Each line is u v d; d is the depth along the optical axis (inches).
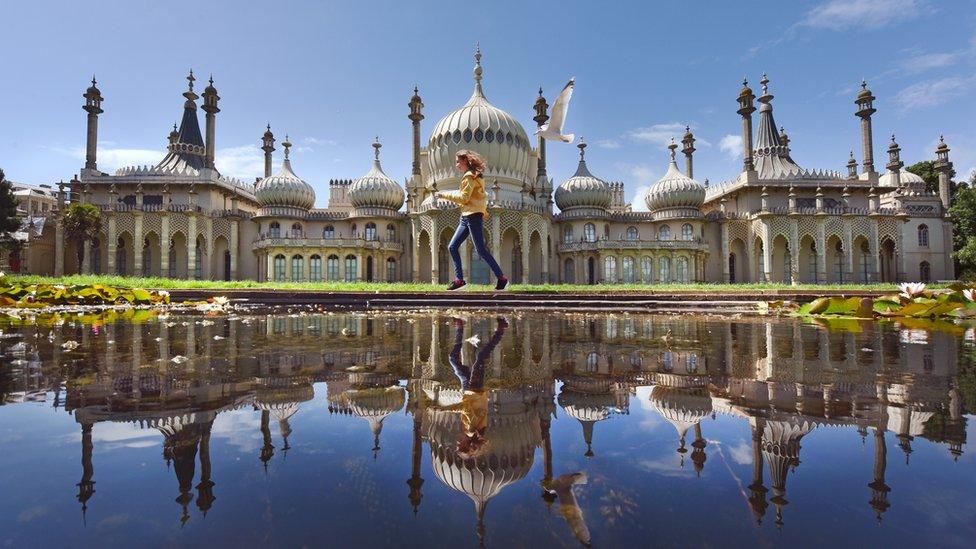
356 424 82.8
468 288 792.3
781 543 39.8
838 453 66.2
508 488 54.6
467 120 1432.1
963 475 57.0
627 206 2097.7
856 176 1619.1
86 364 146.2
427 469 61.2
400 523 44.7
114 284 797.2
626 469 60.7
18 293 449.1
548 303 596.7
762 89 1790.1
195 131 1716.3
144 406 95.4
